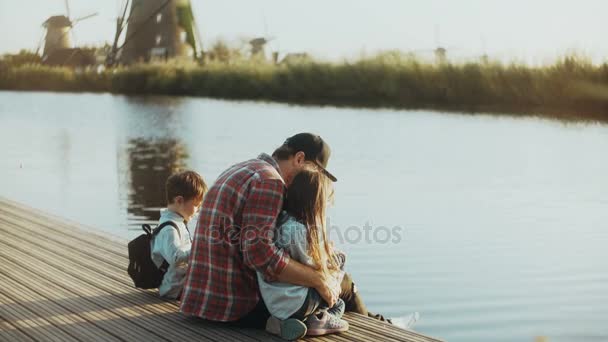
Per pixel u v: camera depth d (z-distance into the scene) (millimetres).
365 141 13367
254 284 3465
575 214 7375
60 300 3959
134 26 44938
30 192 8984
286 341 3316
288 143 3506
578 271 5375
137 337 3375
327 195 3398
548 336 4117
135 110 22531
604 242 6203
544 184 9102
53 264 4730
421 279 5227
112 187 9305
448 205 7840
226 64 29453
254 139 14336
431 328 4297
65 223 6066
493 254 5867
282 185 3328
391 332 3434
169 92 30906
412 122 16375
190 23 44688
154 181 9750
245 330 3473
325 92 23188
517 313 4508
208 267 3443
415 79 20469
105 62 46375
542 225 6938
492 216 7270
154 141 14422
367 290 4984
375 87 21594
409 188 8859
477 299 4750
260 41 45219
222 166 11039
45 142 14484
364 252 5961
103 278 4402
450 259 5711
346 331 3449
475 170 10156
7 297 4016
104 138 15125
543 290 4973
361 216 7316
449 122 16172
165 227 3859
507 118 16656
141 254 3961
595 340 4066
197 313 3461
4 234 5629
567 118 16344
